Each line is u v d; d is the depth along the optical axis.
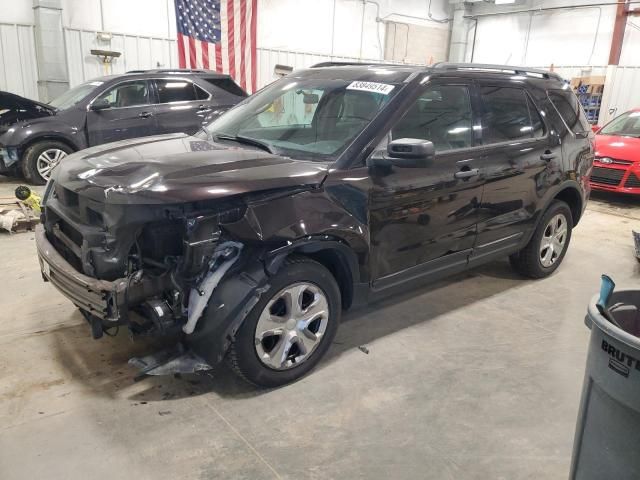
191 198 2.32
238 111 3.82
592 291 4.44
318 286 2.82
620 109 14.09
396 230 3.12
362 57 15.18
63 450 2.28
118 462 2.23
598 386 1.61
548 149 4.15
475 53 17.09
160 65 11.76
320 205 2.70
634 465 1.53
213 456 2.29
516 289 4.40
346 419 2.58
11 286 4.02
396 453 2.36
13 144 7.50
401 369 3.06
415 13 16.03
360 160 2.92
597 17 14.18
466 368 3.12
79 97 8.08
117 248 2.41
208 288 2.47
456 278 4.60
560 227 4.62
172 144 3.08
